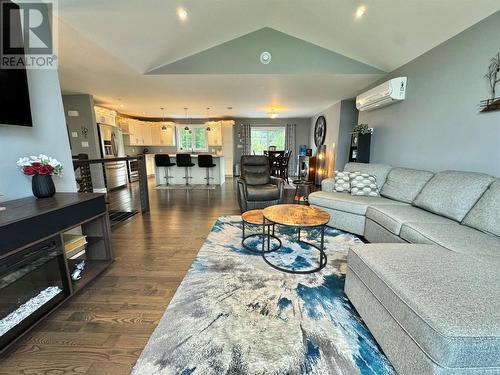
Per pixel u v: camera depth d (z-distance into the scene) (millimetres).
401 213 2201
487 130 2080
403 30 2598
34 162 1713
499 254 1388
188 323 1407
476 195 1878
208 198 4930
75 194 1927
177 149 9195
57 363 1173
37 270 1552
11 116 1528
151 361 1163
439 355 846
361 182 3102
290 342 1271
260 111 7211
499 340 825
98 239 2064
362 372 1104
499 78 1963
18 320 1346
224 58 3541
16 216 1295
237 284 1808
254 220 2404
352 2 2391
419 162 2939
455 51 2377
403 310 1028
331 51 3512
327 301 1614
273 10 2924
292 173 8883
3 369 1144
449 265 1244
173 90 4586
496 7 1951
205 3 2445
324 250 2406
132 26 2566
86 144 5172
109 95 5023
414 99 3006
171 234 2873
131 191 5738
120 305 1590
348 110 5402
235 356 1184
